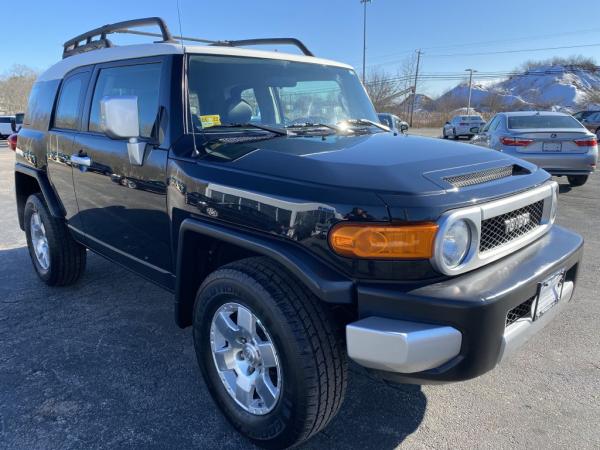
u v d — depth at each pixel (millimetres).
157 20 3131
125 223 3154
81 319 3752
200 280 2725
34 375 2982
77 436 2445
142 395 2787
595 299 4004
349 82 3754
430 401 2721
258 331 2264
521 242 2303
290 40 3906
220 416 2611
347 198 1954
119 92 3199
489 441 2395
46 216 4086
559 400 2711
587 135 8312
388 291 1917
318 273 1977
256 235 2197
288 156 2303
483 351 1940
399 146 2588
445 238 1920
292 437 2156
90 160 3367
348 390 2828
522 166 2580
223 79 2926
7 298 4160
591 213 7016
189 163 2539
